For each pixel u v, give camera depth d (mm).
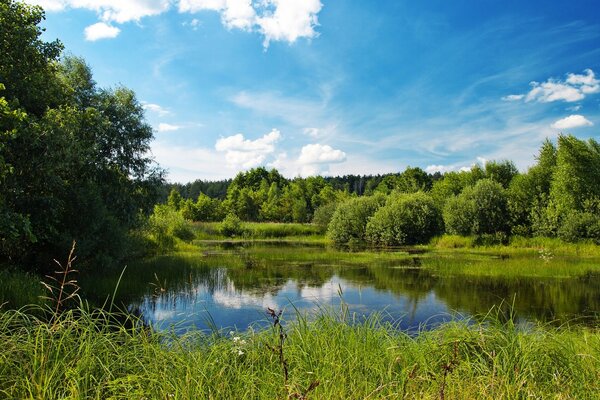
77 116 16938
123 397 3936
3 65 14938
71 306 11867
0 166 12352
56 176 15094
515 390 4168
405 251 31109
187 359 4629
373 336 5805
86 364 4090
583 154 31531
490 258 24922
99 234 18234
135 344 4832
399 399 3914
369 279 18062
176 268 21219
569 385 4449
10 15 15086
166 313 12203
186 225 39594
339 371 4484
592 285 16234
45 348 4219
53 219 15695
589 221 29641
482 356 5164
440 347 5312
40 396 3426
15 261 16594
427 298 14078
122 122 23156
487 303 13250
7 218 12297
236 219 52719
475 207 35062
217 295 14836
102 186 21281
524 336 5574
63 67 22250
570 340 5891
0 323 4750
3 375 3865
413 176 74625
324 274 19609
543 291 15125
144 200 24547
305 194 78000
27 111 15906
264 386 4285
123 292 14844
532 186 35750
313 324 6230
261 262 24359
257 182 96000
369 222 40344
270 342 5344
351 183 124000
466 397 3891
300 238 49812
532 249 30141
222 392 3990
